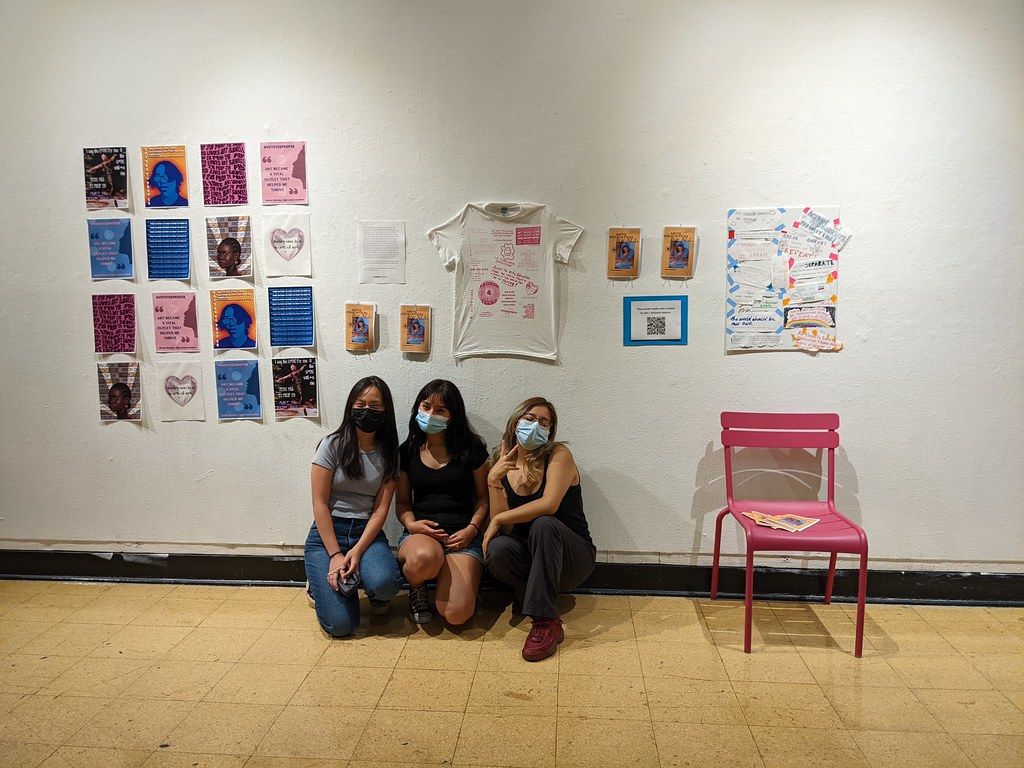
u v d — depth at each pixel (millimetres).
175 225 2900
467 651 2475
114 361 2990
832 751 1920
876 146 2662
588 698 2178
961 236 2674
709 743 1957
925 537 2807
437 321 2873
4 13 2850
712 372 2811
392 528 2967
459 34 2734
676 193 2740
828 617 2709
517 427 2605
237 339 2932
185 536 3053
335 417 2943
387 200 2832
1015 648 2473
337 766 1878
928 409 2754
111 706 2148
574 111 2736
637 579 2908
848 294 2730
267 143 2830
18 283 2980
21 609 2814
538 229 2793
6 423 3055
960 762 1873
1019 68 2598
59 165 2906
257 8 2775
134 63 2836
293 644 2531
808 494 2824
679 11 2662
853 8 2611
